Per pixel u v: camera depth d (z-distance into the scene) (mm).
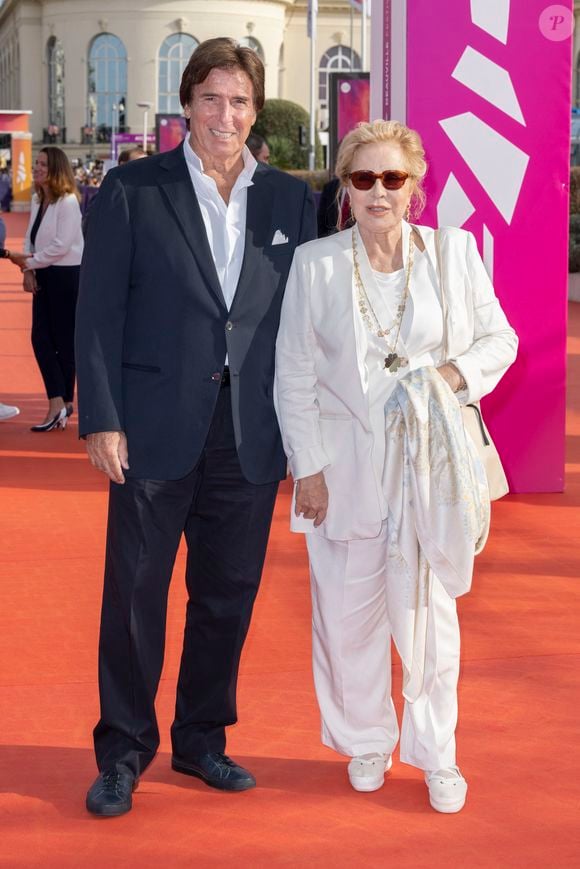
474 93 7379
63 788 3791
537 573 6090
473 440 3510
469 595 5738
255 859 3363
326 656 3742
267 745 4109
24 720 4309
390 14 7527
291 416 3592
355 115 23500
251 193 3631
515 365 7676
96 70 78812
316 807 3678
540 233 7570
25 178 64250
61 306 9695
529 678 4715
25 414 10828
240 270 3609
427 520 3414
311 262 3557
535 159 7492
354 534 3588
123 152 9078
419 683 3596
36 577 6020
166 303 3559
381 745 3781
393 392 3477
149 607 3689
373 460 3562
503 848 3430
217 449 3674
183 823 3572
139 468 3600
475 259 3646
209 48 3480
